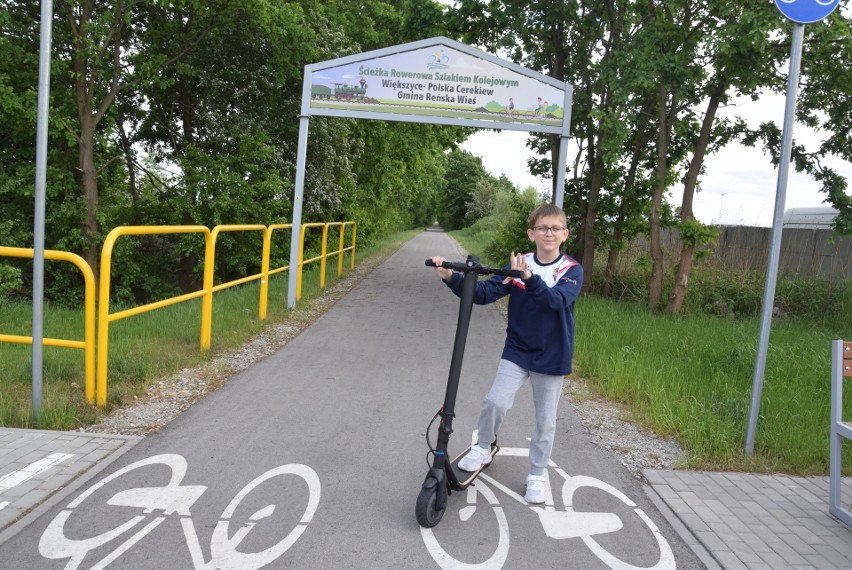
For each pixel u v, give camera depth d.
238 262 16.09
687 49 10.04
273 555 2.97
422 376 6.31
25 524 3.15
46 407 4.55
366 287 13.38
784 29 8.30
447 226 83.50
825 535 3.40
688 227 10.62
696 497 3.80
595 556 3.11
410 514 3.43
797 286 12.67
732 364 6.94
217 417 4.82
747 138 12.02
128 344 6.55
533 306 3.43
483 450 3.75
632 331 8.44
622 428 5.02
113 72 13.70
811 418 5.13
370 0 19.62
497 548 3.13
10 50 12.27
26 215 14.10
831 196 11.57
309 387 5.75
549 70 13.41
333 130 17.73
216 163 15.48
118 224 15.70
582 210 13.44
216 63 15.98
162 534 3.11
